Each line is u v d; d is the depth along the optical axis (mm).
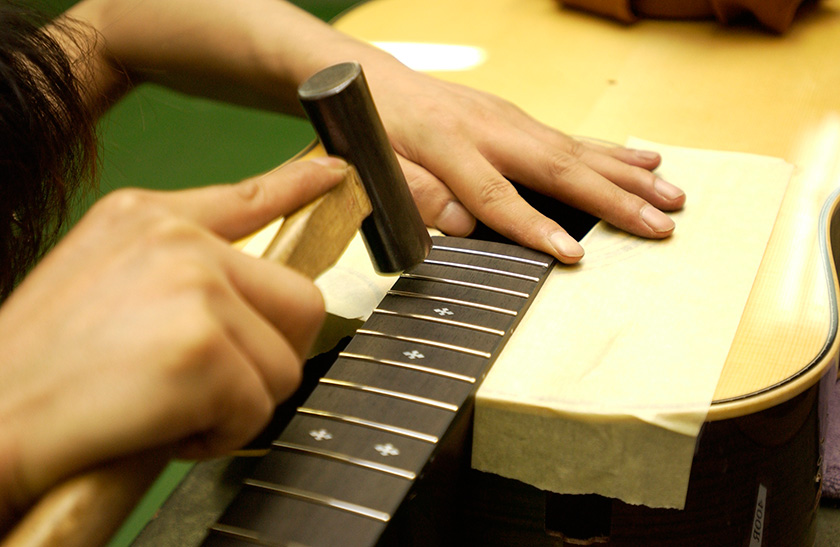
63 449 314
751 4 1205
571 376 631
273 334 363
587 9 1350
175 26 1031
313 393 610
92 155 694
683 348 659
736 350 657
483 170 816
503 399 610
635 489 628
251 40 1013
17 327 331
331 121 585
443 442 573
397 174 637
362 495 516
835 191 875
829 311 699
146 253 339
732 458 631
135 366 310
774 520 711
